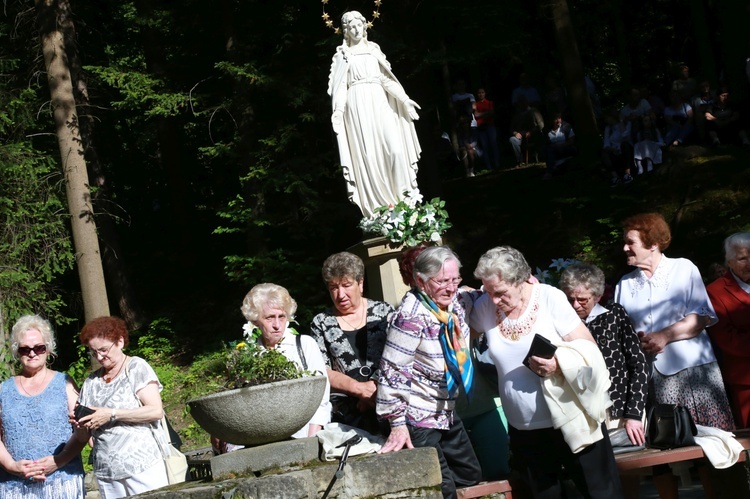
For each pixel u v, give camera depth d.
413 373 4.63
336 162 15.34
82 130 17.36
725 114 15.28
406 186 8.76
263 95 16.50
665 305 5.50
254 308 4.93
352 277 5.28
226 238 20.81
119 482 5.26
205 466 5.12
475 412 5.35
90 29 19.12
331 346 5.26
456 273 4.58
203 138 21.22
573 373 4.37
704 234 13.49
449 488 4.64
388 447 4.52
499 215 16.50
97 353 5.33
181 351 16.31
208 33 17.08
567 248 14.88
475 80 23.12
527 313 4.62
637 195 15.03
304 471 4.13
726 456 4.87
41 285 14.73
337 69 8.80
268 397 4.21
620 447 5.15
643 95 16.58
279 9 16.88
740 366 5.76
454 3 16.42
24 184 14.73
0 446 5.50
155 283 19.66
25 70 17.14
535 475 4.66
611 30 24.67
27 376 5.66
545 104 20.67
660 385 5.50
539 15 18.33
